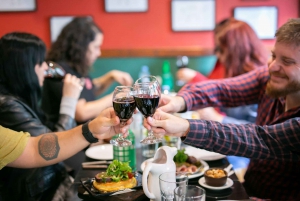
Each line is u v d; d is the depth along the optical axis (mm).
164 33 3736
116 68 3787
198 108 1939
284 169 1694
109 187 1484
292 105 1676
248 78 2002
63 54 2785
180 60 3740
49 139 1487
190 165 1733
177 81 3809
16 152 1441
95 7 3664
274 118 1810
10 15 3639
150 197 1361
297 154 1444
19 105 1769
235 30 2770
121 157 1771
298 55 1469
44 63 2014
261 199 1650
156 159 1419
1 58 1839
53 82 2508
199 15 3709
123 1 3664
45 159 1468
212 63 3777
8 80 1857
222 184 1558
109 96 2705
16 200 1714
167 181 1305
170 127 1335
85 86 2715
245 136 1425
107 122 1396
